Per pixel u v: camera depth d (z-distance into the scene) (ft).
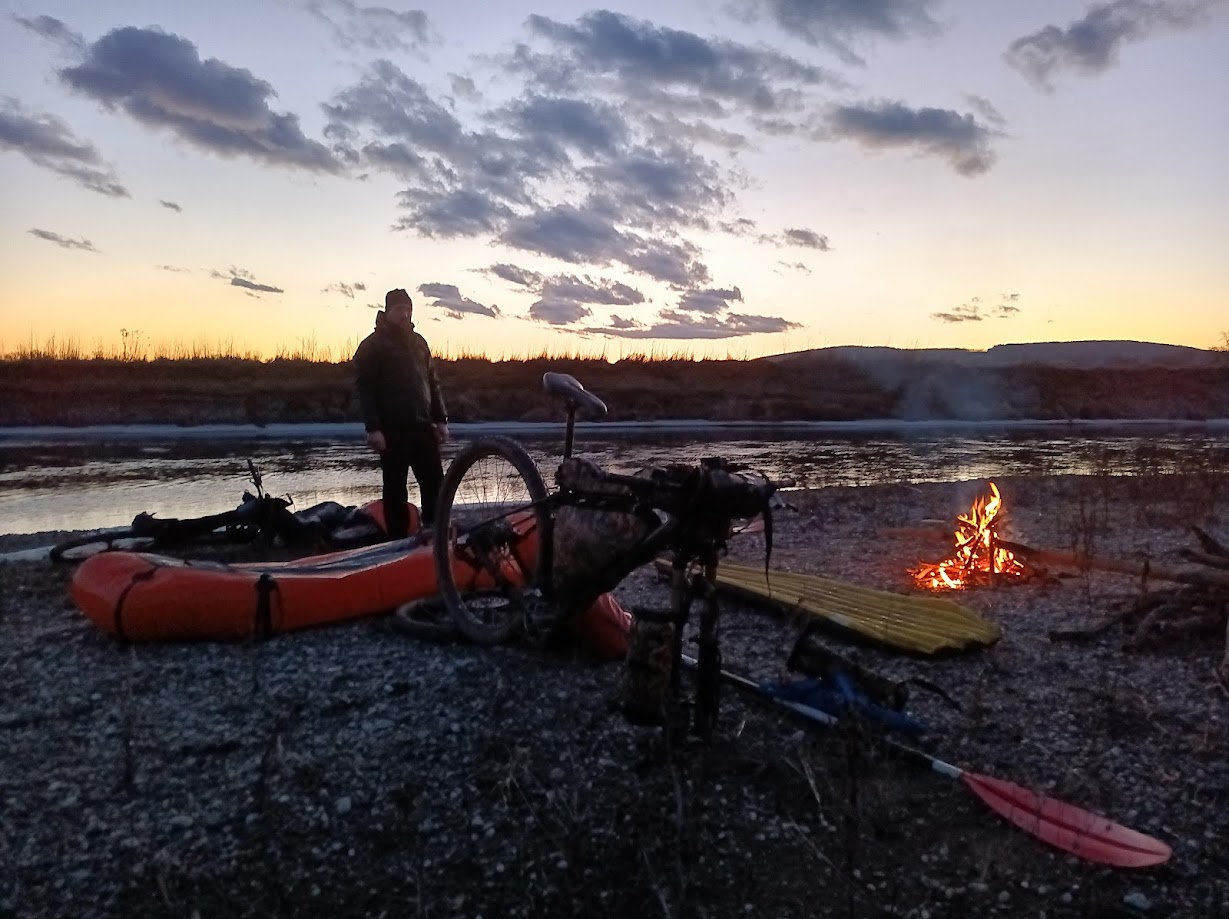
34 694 14.97
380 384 25.00
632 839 10.89
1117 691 15.98
